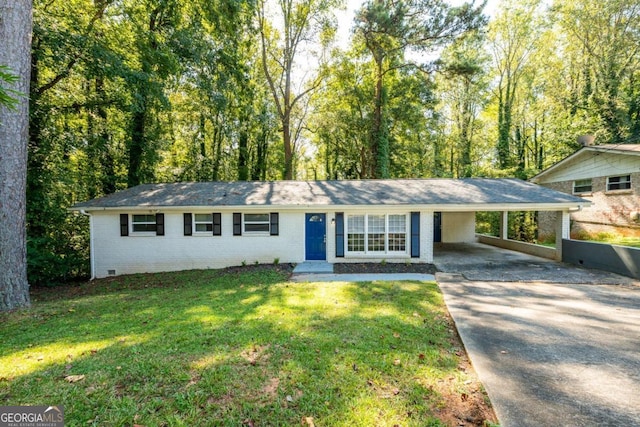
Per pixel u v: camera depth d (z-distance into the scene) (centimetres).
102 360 363
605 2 1784
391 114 2147
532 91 2483
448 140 2653
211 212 1134
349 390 302
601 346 415
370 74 2230
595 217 1421
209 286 823
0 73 272
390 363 357
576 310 571
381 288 743
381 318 515
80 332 473
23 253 648
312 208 1110
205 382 313
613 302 621
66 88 1231
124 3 1164
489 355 388
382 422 257
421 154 2445
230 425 253
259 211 1135
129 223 1127
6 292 620
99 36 1135
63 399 285
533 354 391
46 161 1126
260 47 2000
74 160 1427
